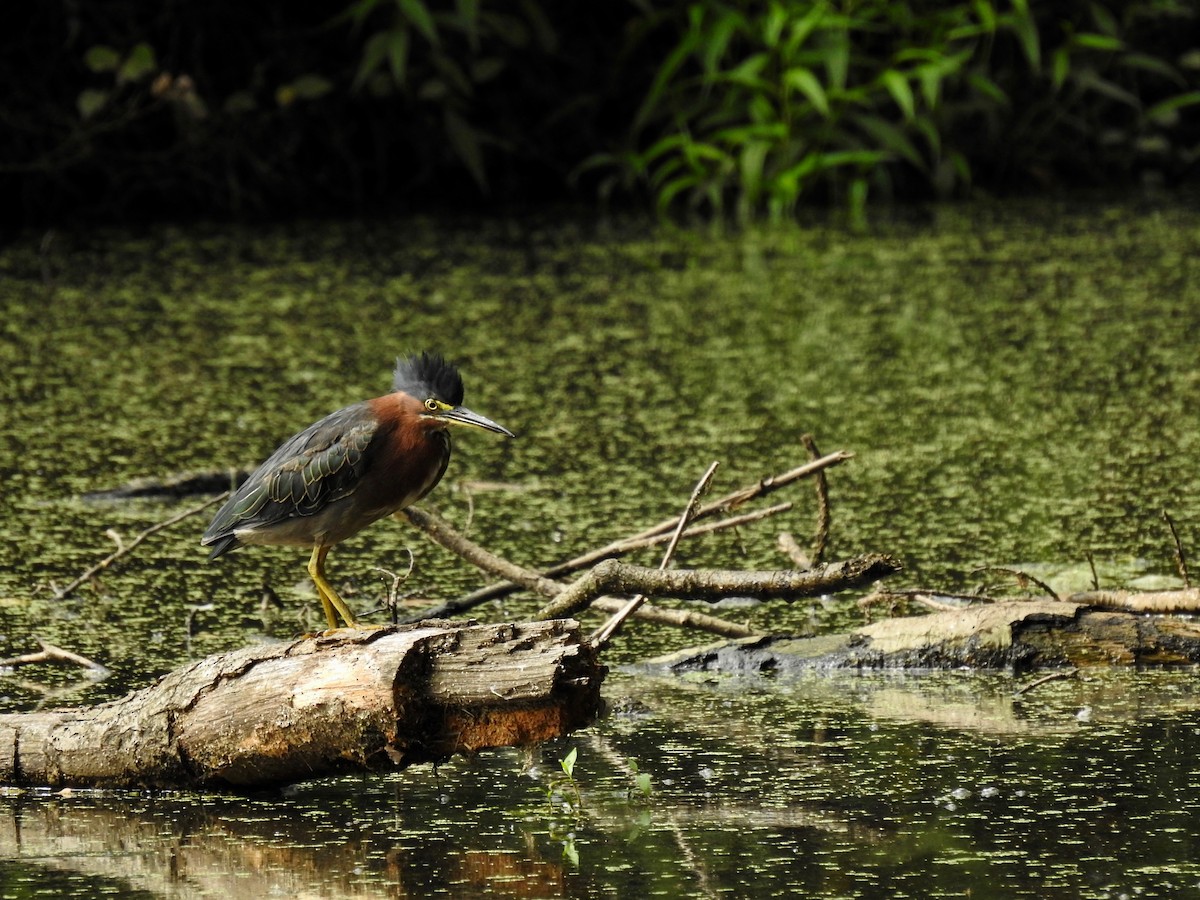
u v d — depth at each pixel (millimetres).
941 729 7359
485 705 6176
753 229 22078
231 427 13188
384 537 10891
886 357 15273
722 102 23062
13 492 11680
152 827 6402
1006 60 24609
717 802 6523
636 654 8688
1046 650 8211
